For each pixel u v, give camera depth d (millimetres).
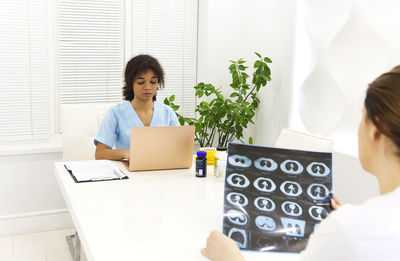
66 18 3287
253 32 3533
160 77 2391
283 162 1442
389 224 701
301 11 3043
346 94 2738
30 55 3158
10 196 3188
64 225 3363
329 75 2861
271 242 1273
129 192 1757
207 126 3516
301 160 1442
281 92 3213
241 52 3727
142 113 2453
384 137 757
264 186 1405
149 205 1605
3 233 3180
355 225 718
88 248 1253
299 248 1258
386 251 688
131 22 3520
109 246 1245
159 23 3629
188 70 3814
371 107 762
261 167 1438
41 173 3244
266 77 3137
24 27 3109
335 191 2738
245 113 3359
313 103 3008
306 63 3084
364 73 2604
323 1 2861
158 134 2033
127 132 2408
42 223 3291
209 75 3697
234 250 1119
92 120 2748
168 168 2123
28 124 3221
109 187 1818
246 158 1453
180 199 1685
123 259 1169
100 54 3434
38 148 3176
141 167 2066
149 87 2350
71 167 2055
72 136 2695
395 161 753
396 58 2387
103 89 3484
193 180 1959
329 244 733
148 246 1252
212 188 1846
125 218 1466
